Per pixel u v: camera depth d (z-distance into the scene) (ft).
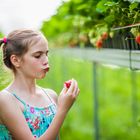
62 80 27.45
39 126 5.53
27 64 5.50
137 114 22.26
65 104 5.38
